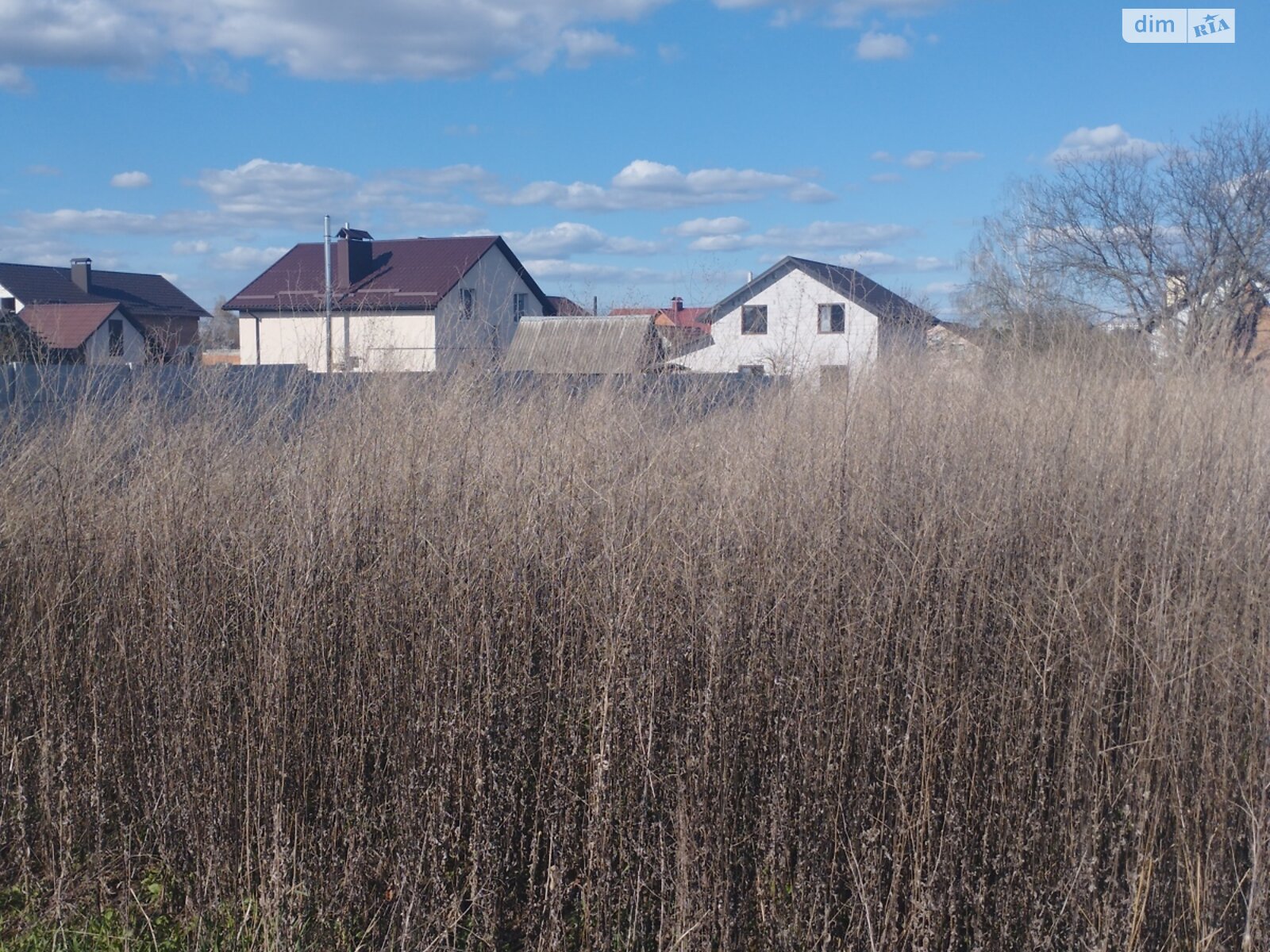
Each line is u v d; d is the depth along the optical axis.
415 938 3.52
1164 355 9.32
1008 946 3.54
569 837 3.73
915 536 4.49
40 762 3.97
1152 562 4.58
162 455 4.68
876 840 3.61
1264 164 21.39
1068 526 4.91
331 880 3.67
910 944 3.47
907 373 7.70
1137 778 3.77
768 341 9.92
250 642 4.02
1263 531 5.13
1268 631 4.10
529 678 3.91
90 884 3.85
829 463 4.95
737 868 3.70
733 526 4.23
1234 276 21.09
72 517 4.50
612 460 4.80
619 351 7.14
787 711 3.78
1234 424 6.79
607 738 3.62
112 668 4.15
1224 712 3.87
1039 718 3.99
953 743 3.83
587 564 4.14
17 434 5.11
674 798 3.63
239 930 3.66
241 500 4.47
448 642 3.87
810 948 3.50
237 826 3.85
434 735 3.70
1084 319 13.96
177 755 3.88
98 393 5.52
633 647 3.76
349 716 3.89
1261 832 3.56
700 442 5.30
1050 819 3.78
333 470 4.53
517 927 3.73
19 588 4.35
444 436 4.88
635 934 3.57
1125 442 6.04
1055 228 22.48
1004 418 6.46
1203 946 3.53
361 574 4.10
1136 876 3.53
